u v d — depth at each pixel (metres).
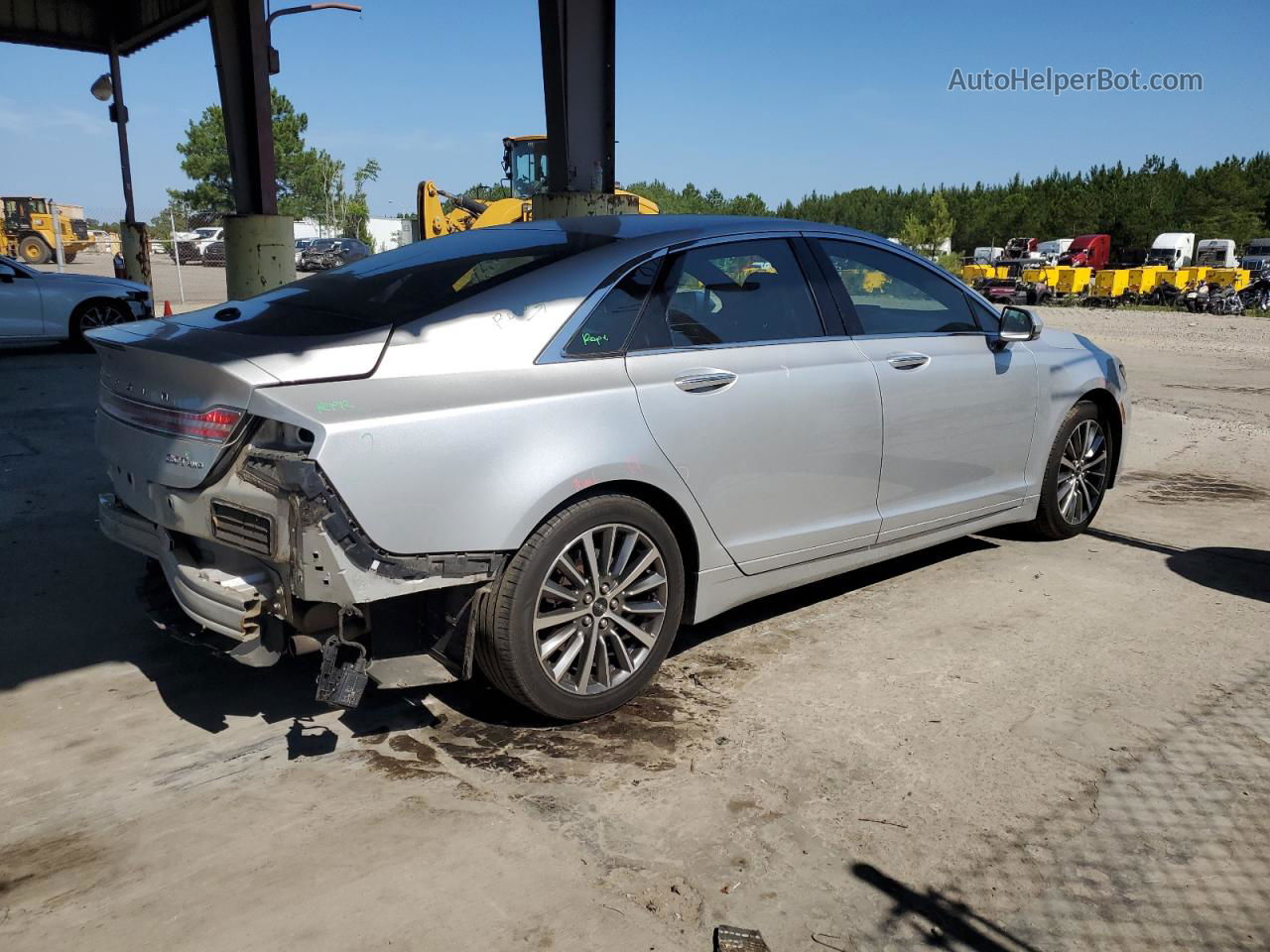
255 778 2.91
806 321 3.84
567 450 2.98
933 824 2.69
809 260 3.94
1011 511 4.84
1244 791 2.87
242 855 2.54
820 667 3.70
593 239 3.51
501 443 2.87
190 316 3.42
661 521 3.28
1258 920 2.33
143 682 3.54
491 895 2.38
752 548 3.61
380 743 3.13
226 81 11.81
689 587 3.52
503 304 3.10
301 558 2.65
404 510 2.71
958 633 4.04
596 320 3.22
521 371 3.01
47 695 3.42
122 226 17.64
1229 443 8.58
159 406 2.96
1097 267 48.06
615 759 3.03
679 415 3.29
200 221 57.28
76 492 5.98
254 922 2.28
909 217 57.75
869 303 4.12
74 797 2.80
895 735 3.18
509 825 2.67
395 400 2.75
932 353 4.23
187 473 2.84
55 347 13.81
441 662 3.05
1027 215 75.94
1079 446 5.24
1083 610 4.31
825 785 2.88
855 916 2.32
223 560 2.93
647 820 2.70
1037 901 2.39
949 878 2.47
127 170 17.53
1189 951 2.23
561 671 3.11
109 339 3.22
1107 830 2.68
